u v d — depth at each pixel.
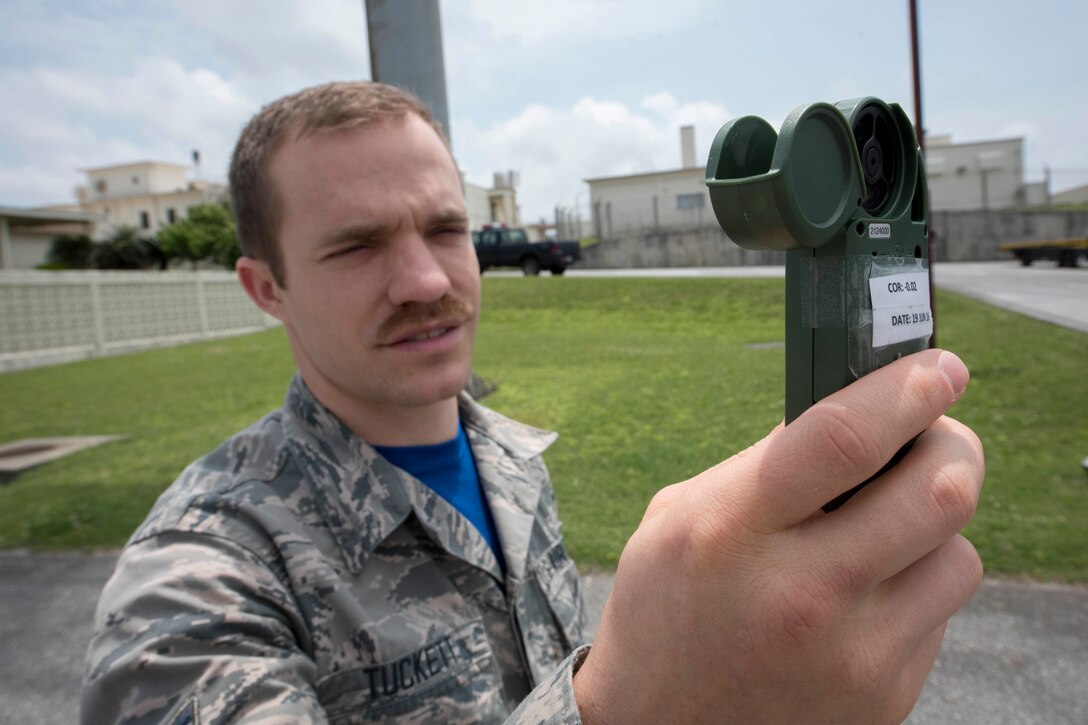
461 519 1.07
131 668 0.74
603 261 27.45
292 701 0.76
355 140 1.03
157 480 5.27
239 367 11.35
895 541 0.42
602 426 4.97
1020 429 5.00
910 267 0.56
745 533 0.43
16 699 2.65
